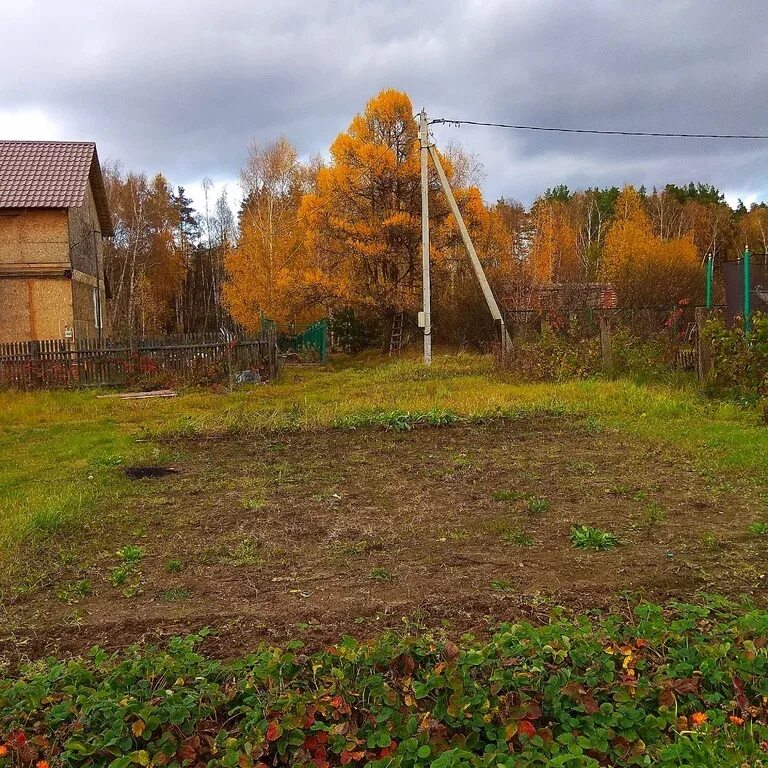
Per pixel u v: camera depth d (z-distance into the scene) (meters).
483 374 17.98
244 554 5.36
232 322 50.00
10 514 6.40
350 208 27.72
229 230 59.28
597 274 38.16
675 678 3.41
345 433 10.40
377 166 26.83
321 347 31.33
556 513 6.18
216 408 14.12
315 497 6.91
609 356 15.12
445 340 28.33
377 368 22.80
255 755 2.96
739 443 8.47
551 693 3.26
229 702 3.32
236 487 7.39
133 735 3.10
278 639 3.97
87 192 26.72
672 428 9.77
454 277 28.33
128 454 9.15
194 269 59.44
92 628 4.20
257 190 40.50
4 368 17.72
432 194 27.48
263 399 15.44
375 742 3.05
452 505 6.52
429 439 9.80
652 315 18.44
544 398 12.59
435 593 4.52
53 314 23.42
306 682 3.41
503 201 58.81
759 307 16.47
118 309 45.72
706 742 3.00
